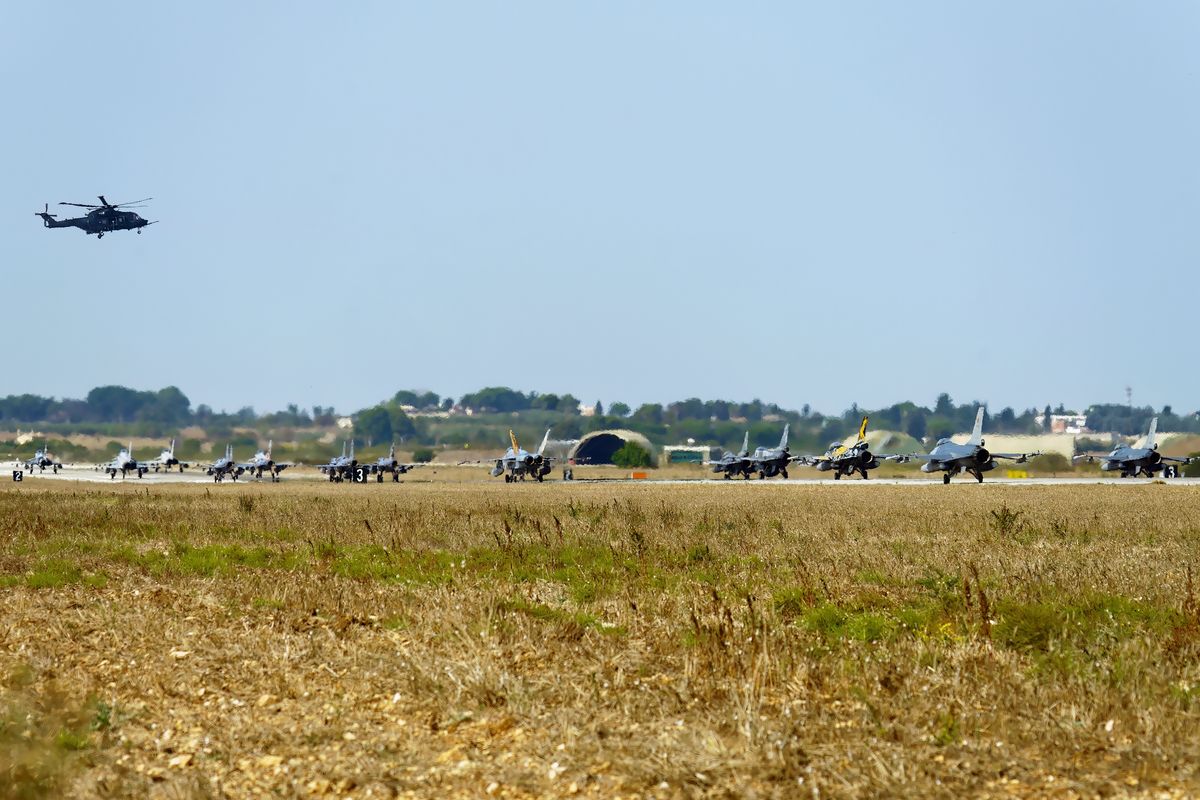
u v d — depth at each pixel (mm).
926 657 63938
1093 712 52875
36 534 156875
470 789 45250
